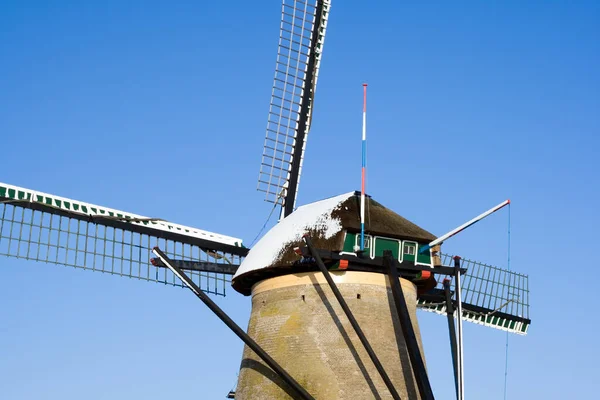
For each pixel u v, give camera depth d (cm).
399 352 2658
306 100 3369
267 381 2662
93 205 3000
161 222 3066
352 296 2661
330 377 2589
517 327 3450
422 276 2739
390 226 2736
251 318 2809
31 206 2884
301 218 2823
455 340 2844
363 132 2753
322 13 3422
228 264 2972
